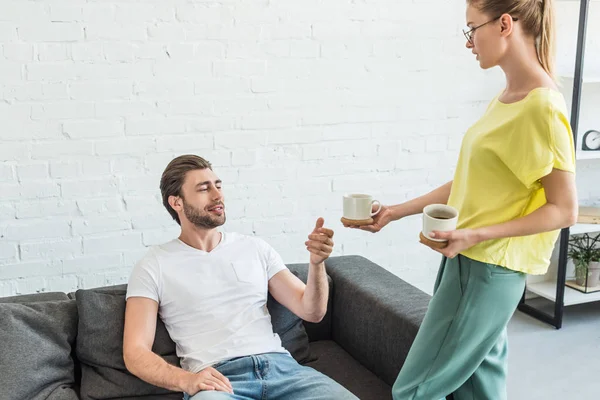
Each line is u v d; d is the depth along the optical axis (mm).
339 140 3523
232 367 2279
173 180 2439
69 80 3045
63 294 2533
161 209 3289
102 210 3203
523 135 1893
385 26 3486
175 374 2166
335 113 3486
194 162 2467
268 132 3391
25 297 2486
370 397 2363
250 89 3318
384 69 3531
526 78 1938
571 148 1901
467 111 3736
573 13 3834
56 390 2244
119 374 2299
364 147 3578
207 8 3178
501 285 2006
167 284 2377
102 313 2350
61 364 2301
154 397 2297
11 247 3104
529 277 4012
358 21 3434
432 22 3566
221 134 3318
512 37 1917
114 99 3123
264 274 2510
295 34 3340
